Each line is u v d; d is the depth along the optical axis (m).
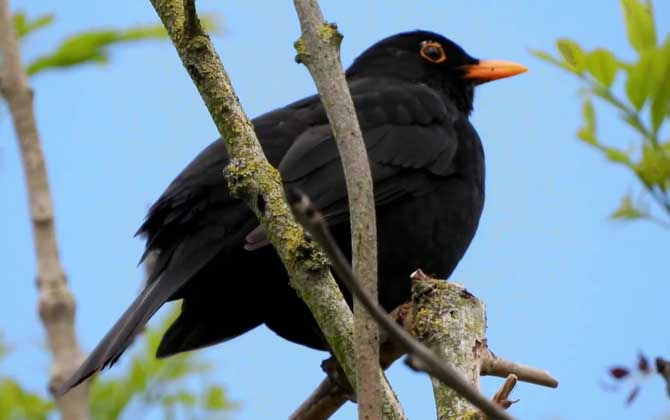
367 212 6.46
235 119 7.25
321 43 6.87
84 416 9.10
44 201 9.55
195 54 7.30
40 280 9.29
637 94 10.35
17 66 10.01
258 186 7.07
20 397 12.16
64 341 9.17
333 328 6.66
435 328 7.18
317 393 9.72
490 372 7.52
